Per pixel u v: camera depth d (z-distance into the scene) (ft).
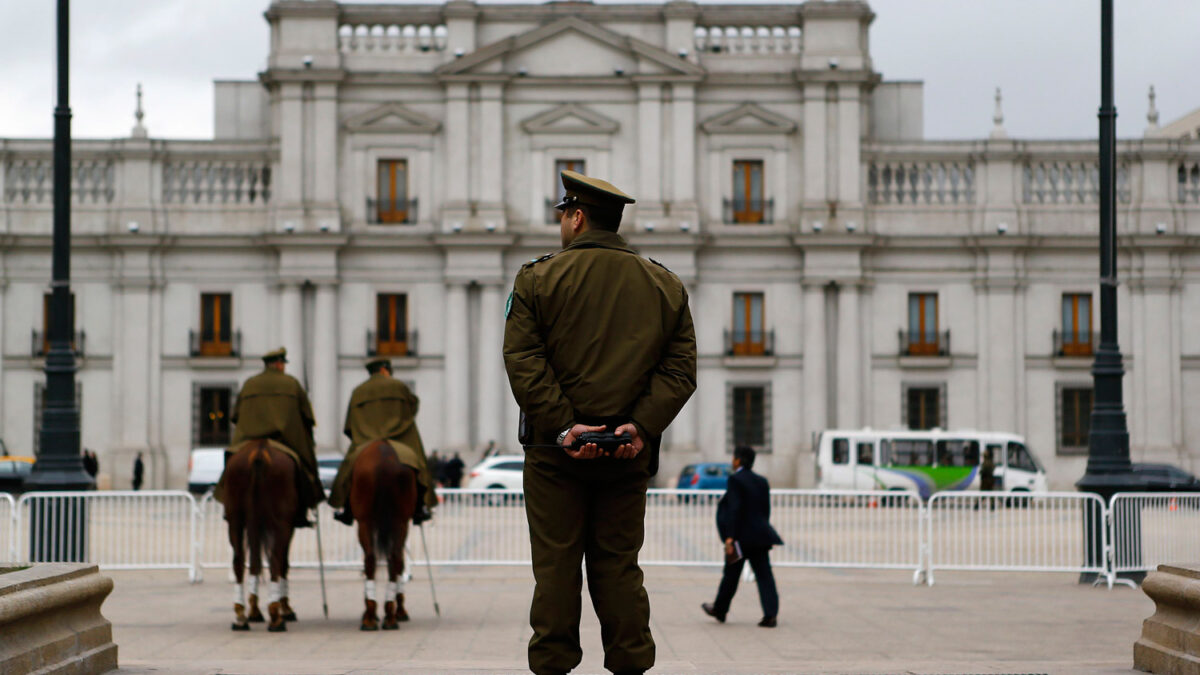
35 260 178.70
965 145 180.45
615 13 180.34
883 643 45.62
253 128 198.49
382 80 178.70
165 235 177.17
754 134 180.34
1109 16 70.03
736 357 179.32
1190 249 180.14
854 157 179.11
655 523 79.87
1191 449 180.34
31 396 178.19
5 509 67.97
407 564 71.77
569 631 21.70
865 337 180.65
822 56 179.42
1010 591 66.59
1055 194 181.27
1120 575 68.64
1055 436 179.93
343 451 177.58
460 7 178.81
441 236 176.55
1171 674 29.60
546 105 180.24
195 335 179.32
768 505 52.49
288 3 178.19
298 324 177.58
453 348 177.99
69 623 28.76
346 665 36.11
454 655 42.01
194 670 31.76
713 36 182.29
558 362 21.70
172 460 178.60
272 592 48.42
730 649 44.27
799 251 180.24
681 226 177.88
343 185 179.32
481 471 156.76
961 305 180.86
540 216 180.04
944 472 159.63
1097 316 180.24
